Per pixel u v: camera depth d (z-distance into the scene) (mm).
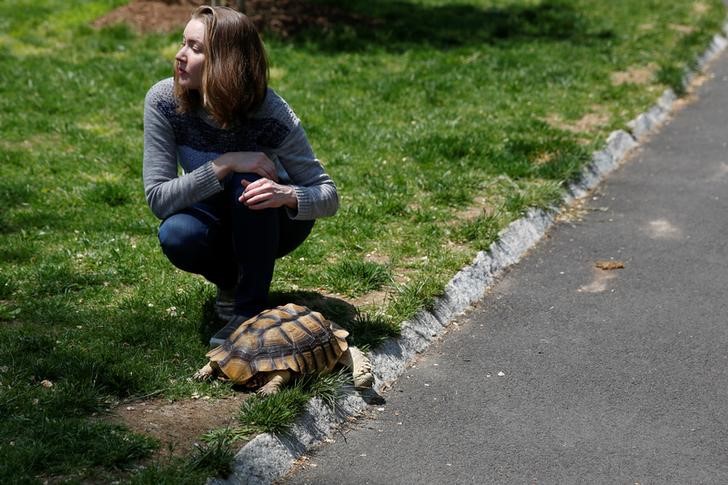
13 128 9070
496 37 13664
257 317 4637
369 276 5906
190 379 4660
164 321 5281
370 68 11711
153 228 6746
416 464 4281
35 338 4910
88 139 8812
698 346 5441
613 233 7230
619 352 5379
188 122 4836
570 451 4391
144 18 13438
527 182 7898
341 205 7254
